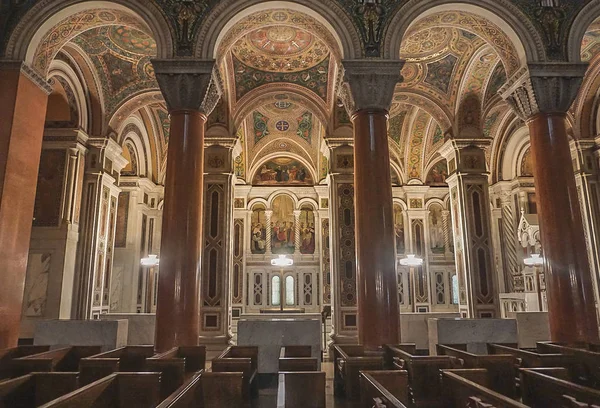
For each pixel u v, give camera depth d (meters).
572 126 15.01
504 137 18.77
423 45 12.27
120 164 14.93
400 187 21.30
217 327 12.27
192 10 9.37
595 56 13.12
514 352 7.20
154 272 18.88
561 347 7.39
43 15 9.12
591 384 6.27
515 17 9.65
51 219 12.24
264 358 9.20
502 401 3.77
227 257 12.73
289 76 13.45
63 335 9.13
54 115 12.67
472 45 12.33
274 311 19.61
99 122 13.45
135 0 9.27
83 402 4.18
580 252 9.07
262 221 21.69
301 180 21.97
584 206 14.64
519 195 18.36
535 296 15.23
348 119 13.57
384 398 3.98
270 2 9.38
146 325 11.93
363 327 8.65
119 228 17.52
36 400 5.25
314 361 5.72
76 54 12.17
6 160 8.55
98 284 13.42
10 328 8.57
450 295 20.98
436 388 5.97
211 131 13.26
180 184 8.91
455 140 13.69
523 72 9.65
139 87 13.62
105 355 6.92
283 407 4.33
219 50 9.91
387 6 9.55
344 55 9.34
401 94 13.82
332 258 13.15
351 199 13.33
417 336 12.19
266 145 21.02
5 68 8.88
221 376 5.17
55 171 12.46
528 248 17.38
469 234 13.45
